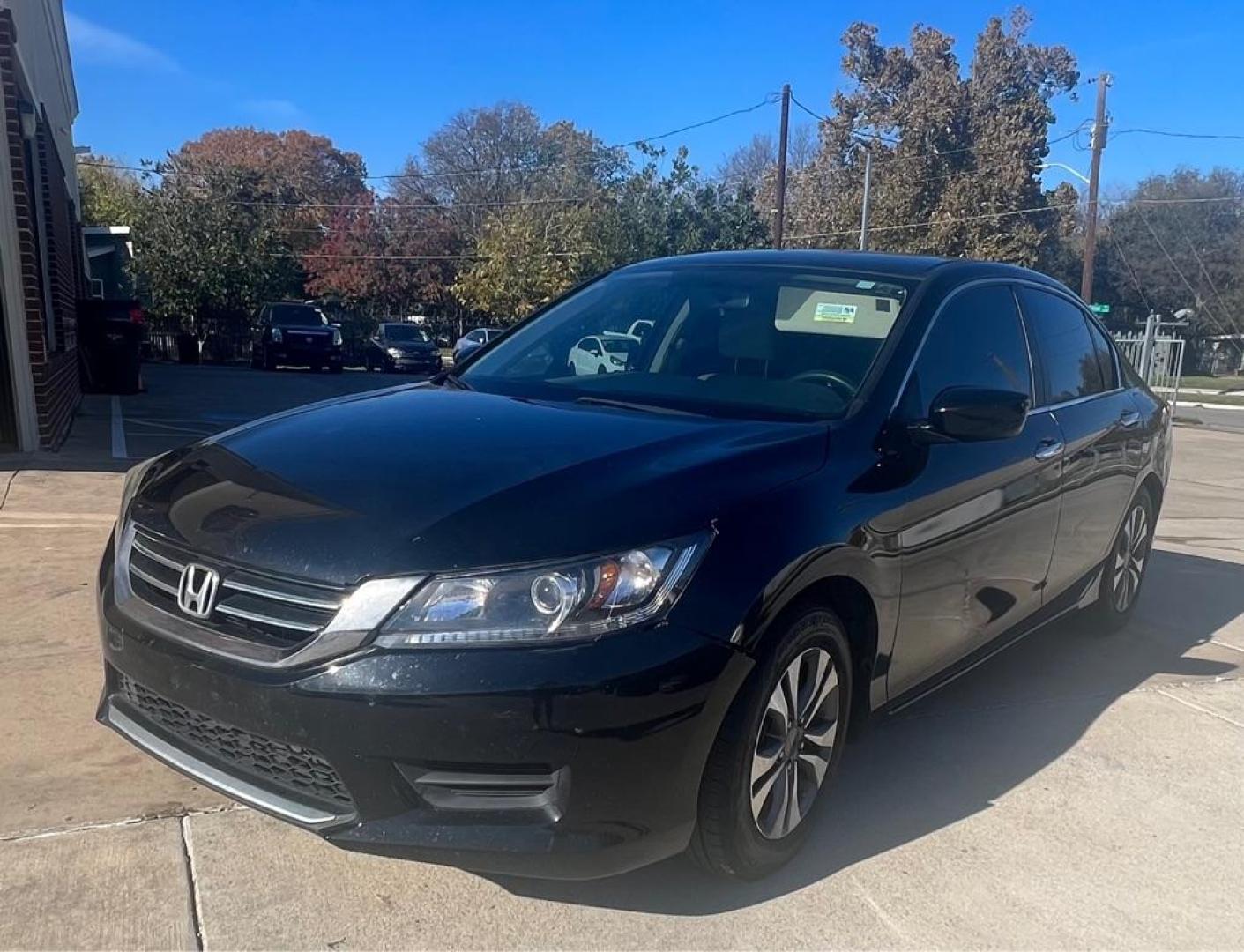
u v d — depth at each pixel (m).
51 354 9.27
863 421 3.31
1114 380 5.27
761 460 2.96
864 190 35.56
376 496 2.66
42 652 4.27
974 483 3.60
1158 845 3.26
